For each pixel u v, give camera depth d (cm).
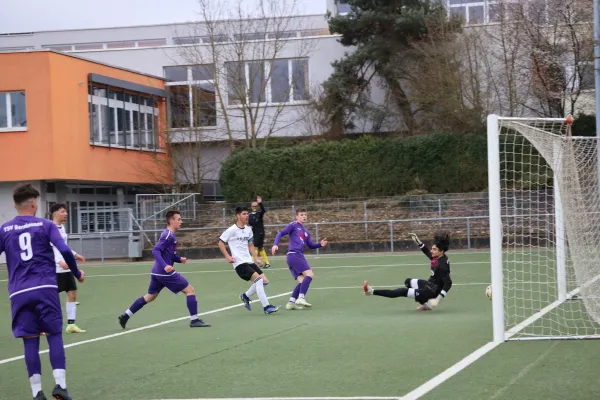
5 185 3086
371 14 3400
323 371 737
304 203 3095
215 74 3591
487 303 1262
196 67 3775
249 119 3756
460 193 2892
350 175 3173
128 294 1686
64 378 649
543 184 1459
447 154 3084
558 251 1183
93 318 1297
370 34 3556
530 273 1461
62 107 3059
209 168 3800
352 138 3662
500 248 861
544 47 3020
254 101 3816
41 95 3011
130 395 675
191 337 1003
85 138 3188
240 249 1235
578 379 654
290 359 809
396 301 1343
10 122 3036
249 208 3147
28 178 3020
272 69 3619
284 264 2358
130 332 1093
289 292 1581
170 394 672
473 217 2684
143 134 3600
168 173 3681
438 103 3219
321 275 1923
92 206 3409
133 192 3709
